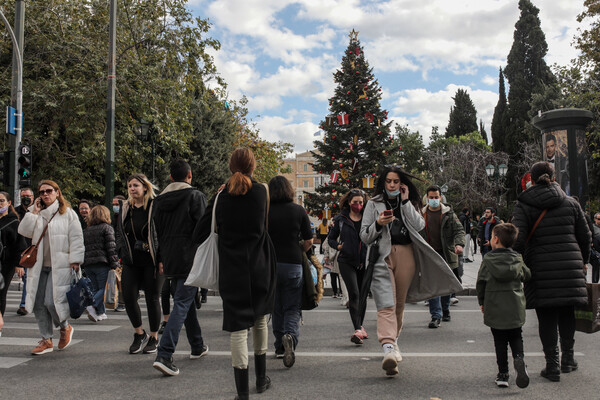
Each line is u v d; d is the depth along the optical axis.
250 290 3.71
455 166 46.72
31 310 5.27
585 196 11.87
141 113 18.77
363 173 28.61
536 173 4.54
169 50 19.33
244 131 34.19
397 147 30.94
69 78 18.22
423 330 6.68
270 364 4.98
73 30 18.78
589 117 11.84
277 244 4.98
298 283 5.03
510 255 4.24
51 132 18.33
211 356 5.27
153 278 5.41
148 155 22.34
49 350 5.47
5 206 6.56
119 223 5.50
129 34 19.52
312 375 4.55
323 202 29.47
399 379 4.42
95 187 19.47
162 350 4.49
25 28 18.33
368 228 4.57
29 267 5.33
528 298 4.45
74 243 5.47
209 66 20.31
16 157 12.86
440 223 7.37
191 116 21.08
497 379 4.23
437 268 4.66
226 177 25.94
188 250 4.80
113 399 3.89
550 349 4.40
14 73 13.20
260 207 3.84
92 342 5.98
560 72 24.48
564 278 4.36
